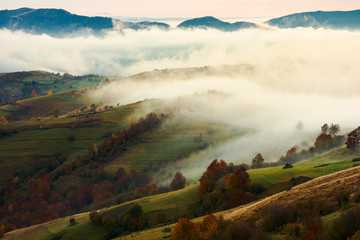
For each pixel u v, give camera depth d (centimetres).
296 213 4175
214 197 9244
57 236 10169
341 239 3005
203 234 4994
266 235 3606
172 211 9850
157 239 6688
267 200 5859
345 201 3991
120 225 10106
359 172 5200
